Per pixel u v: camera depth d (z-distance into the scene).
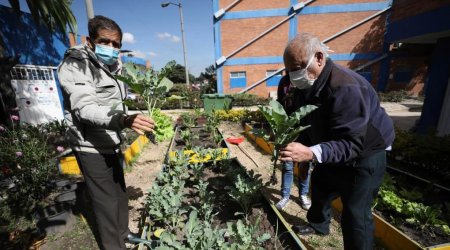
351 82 1.59
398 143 4.09
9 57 5.97
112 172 2.20
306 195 3.16
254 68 16.42
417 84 16.42
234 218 2.79
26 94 7.59
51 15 6.31
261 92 16.80
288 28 15.68
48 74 8.25
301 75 1.80
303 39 1.70
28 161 3.30
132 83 1.88
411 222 2.56
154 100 2.10
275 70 16.41
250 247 2.06
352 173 1.83
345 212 1.93
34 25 7.79
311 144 2.41
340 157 1.62
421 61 15.88
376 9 15.07
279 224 2.54
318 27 15.58
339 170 1.95
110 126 1.66
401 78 16.42
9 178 3.43
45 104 8.16
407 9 5.22
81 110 1.71
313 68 1.75
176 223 2.58
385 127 1.78
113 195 2.20
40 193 3.28
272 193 3.58
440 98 5.61
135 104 1.92
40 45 8.02
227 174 3.66
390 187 3.13
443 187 3.19
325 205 2.37
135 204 3.33
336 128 1.65
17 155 3.24
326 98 1.71
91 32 1.92
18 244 2.54
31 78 7.74
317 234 2.67
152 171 4.51
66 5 6.62
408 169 4.02
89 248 2.51
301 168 2.80
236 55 16.30
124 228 2.52
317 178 2.28
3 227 2.78
